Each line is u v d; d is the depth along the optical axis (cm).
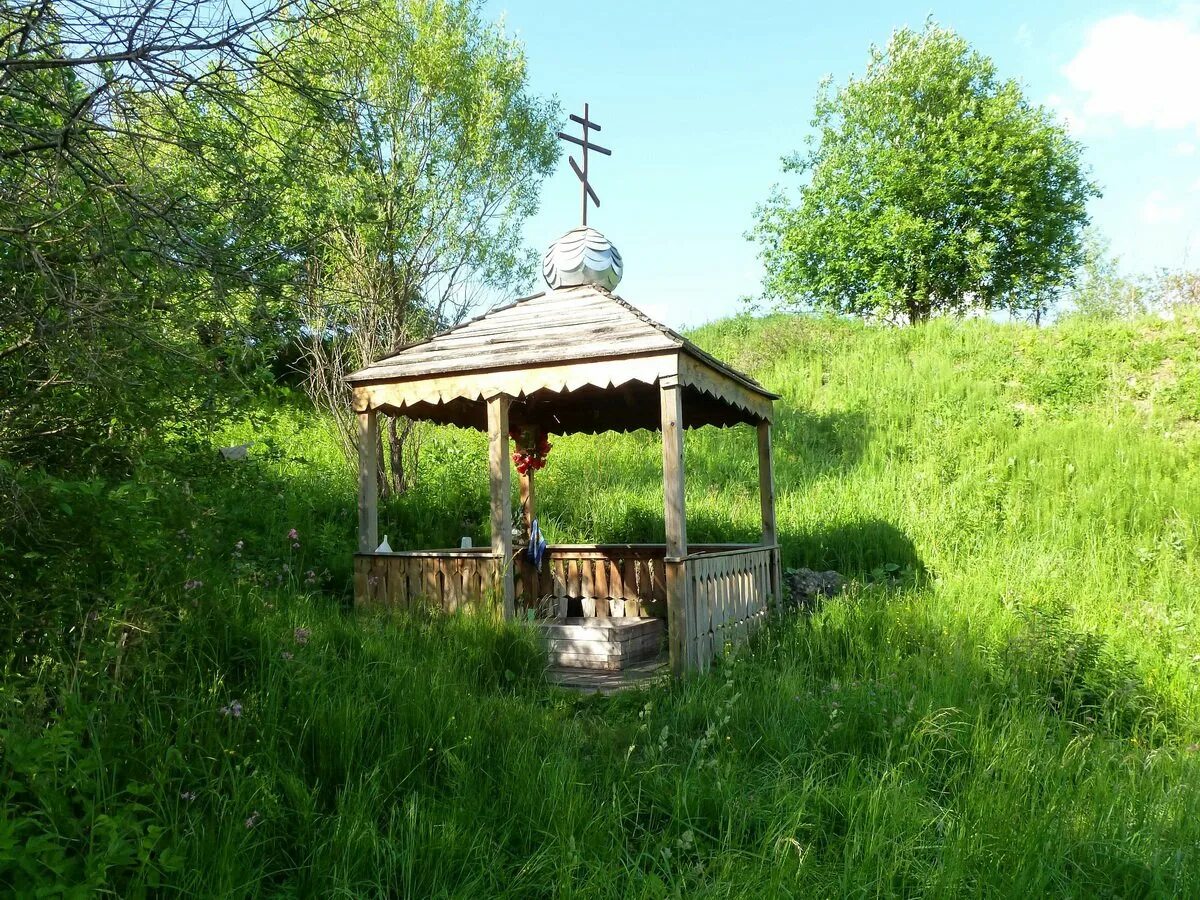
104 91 344
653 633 877
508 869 375
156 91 359
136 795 342
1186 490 1140
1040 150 3219
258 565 745
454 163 1191
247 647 491
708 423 1017
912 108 3322
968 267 3325
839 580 1012
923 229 3166
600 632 812
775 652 757
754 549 884
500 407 768
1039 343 1738
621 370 725
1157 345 1590
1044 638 695
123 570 398
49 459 400
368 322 1120
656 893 352
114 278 365
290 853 365
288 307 429
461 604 754
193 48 343
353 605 841
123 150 381
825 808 443
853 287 3488
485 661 639
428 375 795
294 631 531
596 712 627
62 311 346
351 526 1068
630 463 1491
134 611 404
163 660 420
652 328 745
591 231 935
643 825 429
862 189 3394
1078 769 507
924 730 510
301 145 421
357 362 1180
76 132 337
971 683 630
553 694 640
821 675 690
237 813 354
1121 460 1241
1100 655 688
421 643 631
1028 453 1303
